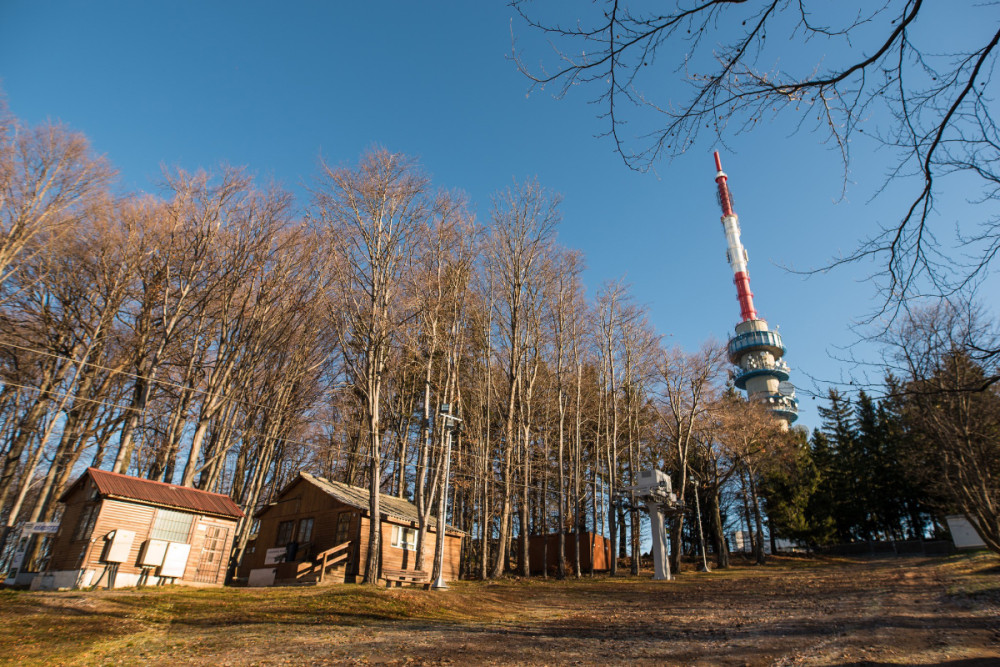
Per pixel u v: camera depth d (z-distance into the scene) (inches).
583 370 1573.6
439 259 1057.5
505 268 1341.0
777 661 382.6
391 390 1248.2
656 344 1505.9
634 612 689.6
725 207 3299.7
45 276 916.0
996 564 890.7
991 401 526.0
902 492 1792.6
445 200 1095.0
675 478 1683.1
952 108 176.9
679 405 1407.5
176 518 813.9
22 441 938.1
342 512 984.9
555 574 1288.1
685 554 2031.3
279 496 1104.2
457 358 1066.1
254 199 1160.2
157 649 431.8
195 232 1086.4
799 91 184.1
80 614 541.6
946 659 356.2
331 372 1317.7
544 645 465.4
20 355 940.0
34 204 844.0
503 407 1347.2
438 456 1017.5
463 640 483.2
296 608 610.9
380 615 599.5
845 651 396.8
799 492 1780.3
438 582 829.8
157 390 1105.4
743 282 3122.5
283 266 1166.3
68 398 952.9
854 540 1988.2
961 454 553.9
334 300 1067.9
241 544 1125.7
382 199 1007.0
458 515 1633.9
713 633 510.3
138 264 1013.8
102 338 995.3
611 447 1508.4
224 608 605.9
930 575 893.2
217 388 1039.6
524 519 1219.2
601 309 1525.6
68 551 751.1
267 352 1170.6
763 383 2851.9
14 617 516.1
